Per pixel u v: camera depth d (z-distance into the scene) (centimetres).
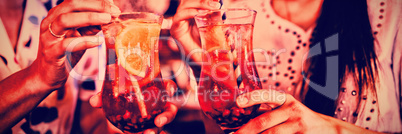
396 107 91
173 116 56
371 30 92
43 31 55
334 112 91
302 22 95
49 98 95
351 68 92
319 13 93
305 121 55
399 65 91
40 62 59
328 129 56
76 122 96
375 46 91
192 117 90
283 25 96
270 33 96
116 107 50
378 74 91
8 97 61
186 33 83
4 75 89
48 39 55
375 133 62
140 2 92
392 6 91
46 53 56
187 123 90
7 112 61
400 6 91
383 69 92
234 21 50
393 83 91
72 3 54
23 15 93
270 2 97
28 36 94
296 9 94
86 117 96
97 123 94
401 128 91
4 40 90
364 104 91
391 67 91
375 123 91
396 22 91
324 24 93
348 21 92
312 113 57
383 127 91
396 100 91
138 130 52
